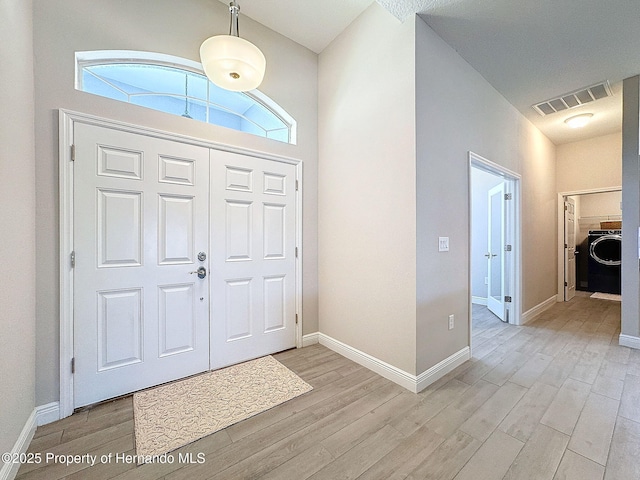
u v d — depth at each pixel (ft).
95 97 5.74
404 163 6.53
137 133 6.19
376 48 7.29
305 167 9.10
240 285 7.75
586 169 13.70
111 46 5.98
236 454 4.43
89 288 5.66
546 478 3.92
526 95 9.78
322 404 5.76
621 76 8.66
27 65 4.83
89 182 5.65
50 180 5.27
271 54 8.37
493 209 12.76
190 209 6.90
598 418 5.20
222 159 7.40
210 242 7.21
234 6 6.93
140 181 6.23
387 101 6.95
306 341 9.11
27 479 3.97
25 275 4.66
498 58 7.88
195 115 7.43
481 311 13.01
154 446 4.59
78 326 5.55
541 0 5.96
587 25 6.63
